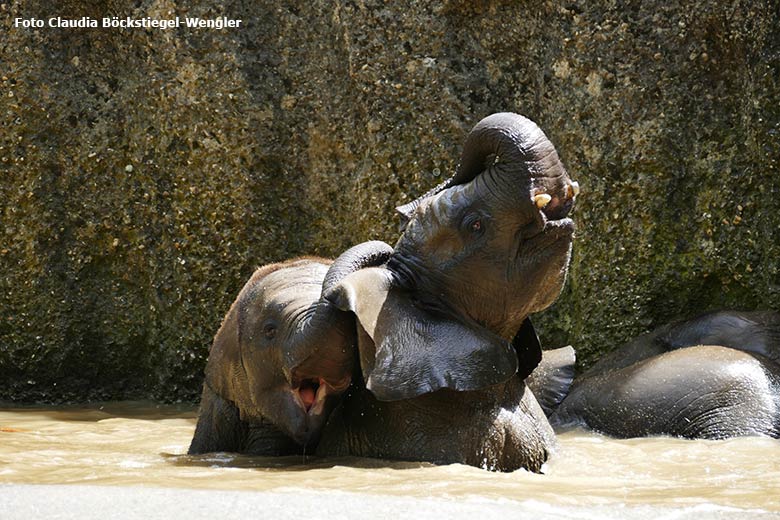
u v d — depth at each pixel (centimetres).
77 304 2205
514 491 1051
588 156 1992
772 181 1892
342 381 1307
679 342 1844
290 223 2158
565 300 2045
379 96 2081
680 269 1955
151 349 2197
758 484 1129
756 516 902
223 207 2128
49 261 2194
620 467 1294
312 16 2158
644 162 1958
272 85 2155
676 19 1950
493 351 1230
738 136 1934
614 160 1973
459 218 1236
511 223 1211
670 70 1953
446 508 884
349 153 2131
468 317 1252
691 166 1953
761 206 1911
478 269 1234
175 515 853
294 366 1277
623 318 1967
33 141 2183
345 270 1274
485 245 1226
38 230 2184
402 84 2078
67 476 1139
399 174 2070
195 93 2134
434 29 2081
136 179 2192
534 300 1244
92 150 2194
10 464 1241
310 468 1234
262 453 1401
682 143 1955
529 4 2070
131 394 2223
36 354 2191
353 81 2102
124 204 2191
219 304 2128
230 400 1450
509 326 1270
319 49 2152
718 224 1938
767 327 1786
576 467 1284
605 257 1984
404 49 2083
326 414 1327
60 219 2197
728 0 1916
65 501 894
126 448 1527
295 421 1323
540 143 1207
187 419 1922
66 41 2208
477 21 2092
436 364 1217
